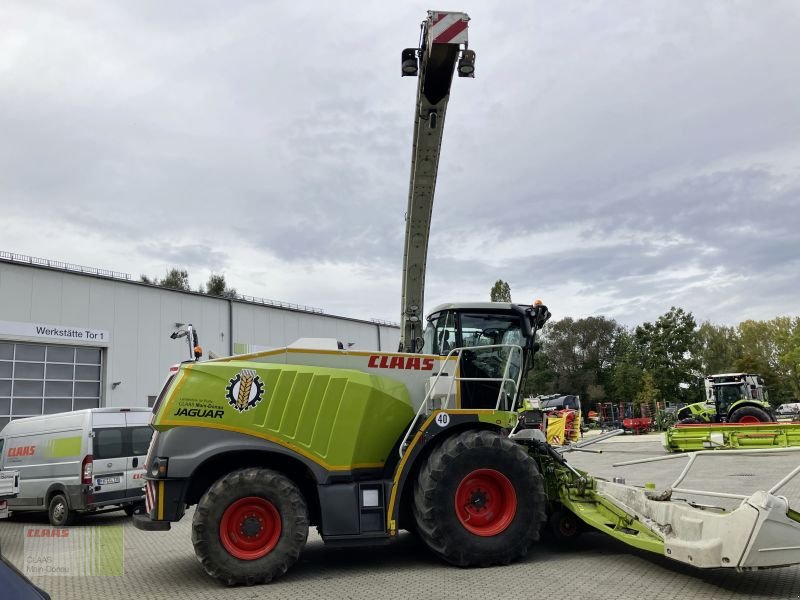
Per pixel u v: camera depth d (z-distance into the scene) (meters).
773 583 5.05
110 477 11.04
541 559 6.20
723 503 9.56
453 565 5.98
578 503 6.57
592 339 66.25
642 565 5.81
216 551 5.53
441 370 6.40
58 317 21.69
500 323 7.24
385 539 5.84
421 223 7.66
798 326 52.59
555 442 19.34
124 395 23.36
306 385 6.06
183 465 5.75
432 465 5.96
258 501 5.71
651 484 6.49
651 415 40.34
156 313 25.05
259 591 5.35
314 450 5.93
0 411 20.20
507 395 7.02
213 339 27.39
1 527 11.40
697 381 44.34
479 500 6.04
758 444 17.42
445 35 6.41
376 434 6.23
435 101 6.93
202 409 5.88
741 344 63.03
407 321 7.93
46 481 11.23
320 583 5.55
